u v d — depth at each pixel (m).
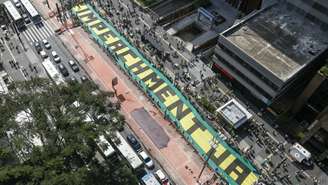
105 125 54.66
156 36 96.31
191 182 67.88
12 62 88.31
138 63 89.19
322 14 77.25
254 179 68.75
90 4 105.19
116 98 80.94
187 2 108.19
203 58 92.69
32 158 51.06
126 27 98.50
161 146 73.19
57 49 92.12
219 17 102.88
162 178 66.75
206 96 82.69
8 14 100.12
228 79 86.06
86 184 51.84
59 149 51.91
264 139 75.31
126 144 69.44
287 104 78.81
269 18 82.81
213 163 70.81
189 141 74.06
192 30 101.81
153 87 83.81
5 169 49.53
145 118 77.62
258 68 73.31
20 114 56.28
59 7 104.44
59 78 82.00
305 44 77.62
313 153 73.50
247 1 101.19
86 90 56.44
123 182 57.09
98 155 68.19
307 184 68.81
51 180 47.38
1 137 54.53
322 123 66.88
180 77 86.56
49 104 53.19
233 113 76.06
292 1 81.81
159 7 105.62
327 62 70.50
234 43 76.50
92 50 92.19
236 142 74.25
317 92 70.69
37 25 98.50
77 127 51.50
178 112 78.94
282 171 70.25
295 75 72.31
